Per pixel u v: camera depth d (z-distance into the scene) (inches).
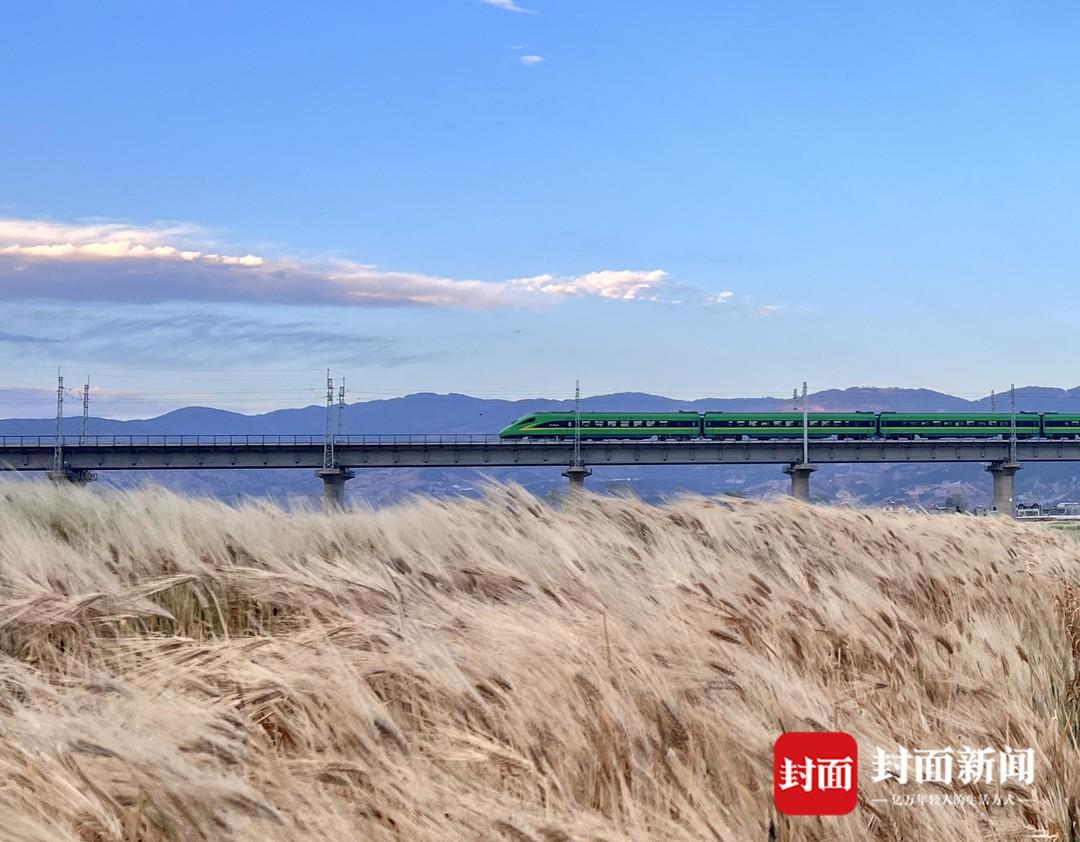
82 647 213.6
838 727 199.8
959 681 258.2
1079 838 217.0
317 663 185.5
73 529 352.5
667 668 203.0
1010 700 260.2
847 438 4864.7
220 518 342.6
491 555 303.1
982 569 404.2
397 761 159.0
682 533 369.7
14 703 161.9
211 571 257.3
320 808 141.7
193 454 4611.2
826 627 258.7
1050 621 360.2
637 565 307.3
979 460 4827.8
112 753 135.9
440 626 218.1
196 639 229.1
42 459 4495.6
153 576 265.4
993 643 297.3
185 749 148.0
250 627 250.2
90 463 4544.8
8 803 129.3
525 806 155.4
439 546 319.9
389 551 315.3
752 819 173.0
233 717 160.1
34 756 137.9
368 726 164.4
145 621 241.4
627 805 162.2
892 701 237.1
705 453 4707.2
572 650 199.8
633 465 4776.1
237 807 133.1
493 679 186.1
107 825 130.2
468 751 165.6
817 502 499.2
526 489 389.1
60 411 4505.4
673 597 253.8
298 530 346.9
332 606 233.6
